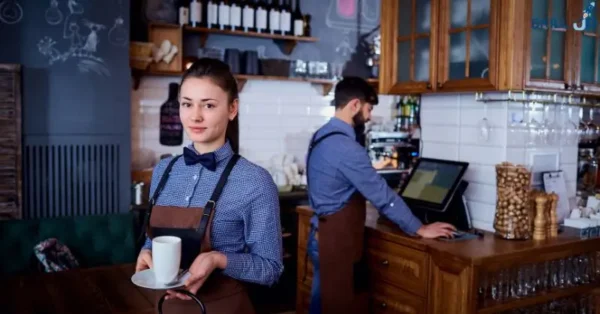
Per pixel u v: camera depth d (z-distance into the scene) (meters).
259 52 5.06
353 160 2.80
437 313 2.56
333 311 2.94
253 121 5.05
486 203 3.05
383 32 3.43
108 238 3.41
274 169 4.83
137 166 4.53
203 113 1.56
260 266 1.55
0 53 3.46
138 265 1.56
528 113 3.03
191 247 1.55
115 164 3.83
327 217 2.93
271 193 1.62
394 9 3.37
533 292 2.67
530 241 2.68
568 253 2.68
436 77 3.08
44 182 3.63
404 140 5.21
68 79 3.65
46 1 3.57
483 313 2.45
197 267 1.41
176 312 1.43
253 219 1.59
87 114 3.72
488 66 2.81
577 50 2.95
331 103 5.45
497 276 2.57
